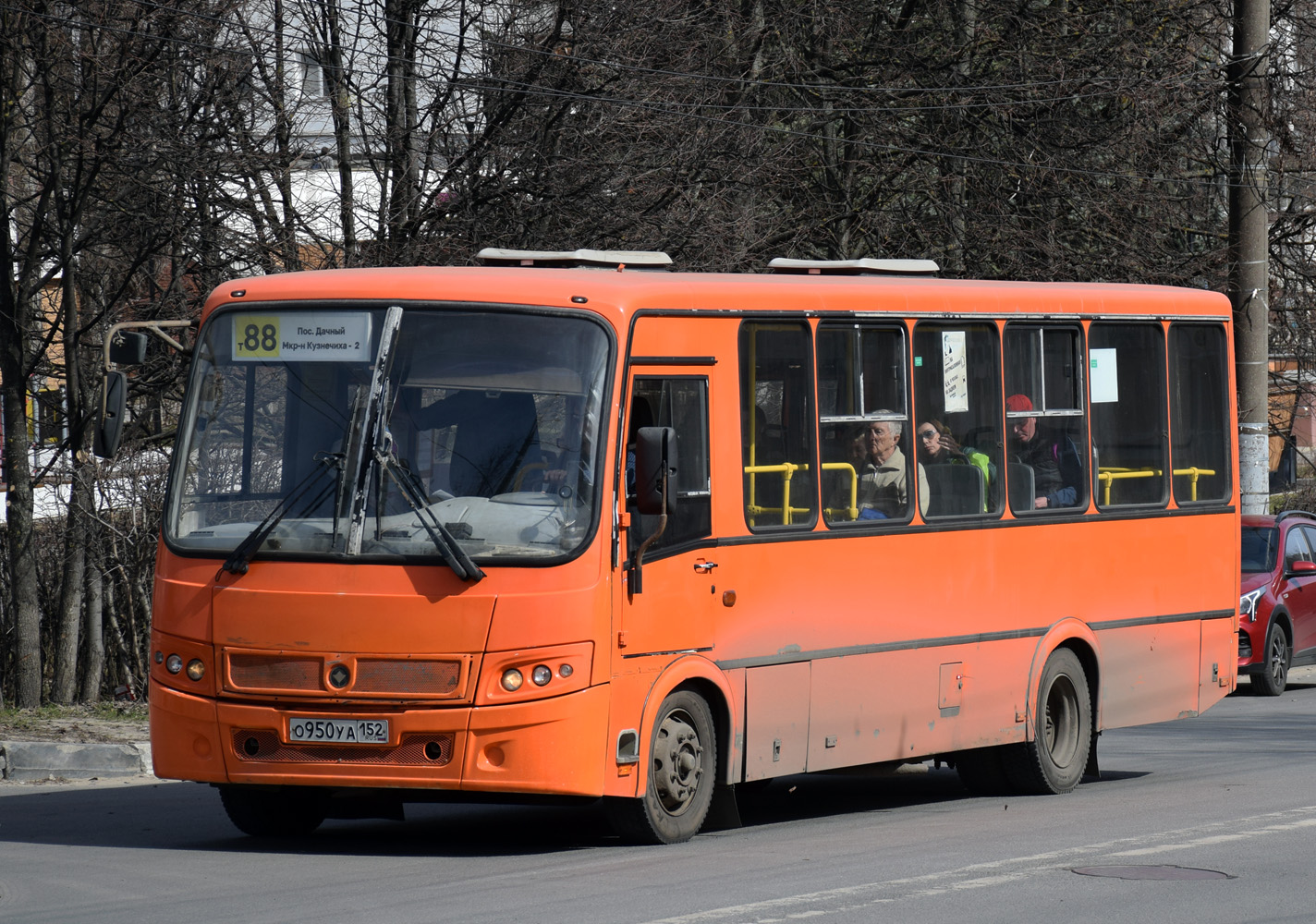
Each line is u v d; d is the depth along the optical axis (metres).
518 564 23.86
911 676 30.19
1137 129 68.50
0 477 56.00
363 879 22.48
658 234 52.62
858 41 68.88
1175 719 36.56
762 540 27.33
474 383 24.77
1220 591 37.19
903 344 30.36
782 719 27.72
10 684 51.88
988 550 31.77
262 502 24.80
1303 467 123.75
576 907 20.09
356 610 23.80
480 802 25.22
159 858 24.69
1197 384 36.88
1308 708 51.16
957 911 20.06
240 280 26.20
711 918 19.39
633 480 25.17
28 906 20.69
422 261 50.22
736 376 27.16
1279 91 68.69
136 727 42.06
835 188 67.44
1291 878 22.53
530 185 51.47
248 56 50.12
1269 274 80.38
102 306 53.09
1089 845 25.23
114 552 51.25
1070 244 69.31
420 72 52.50
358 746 23.73
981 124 67.88
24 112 49.09
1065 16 68.62
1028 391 33.00
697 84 56.44
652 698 25.22
